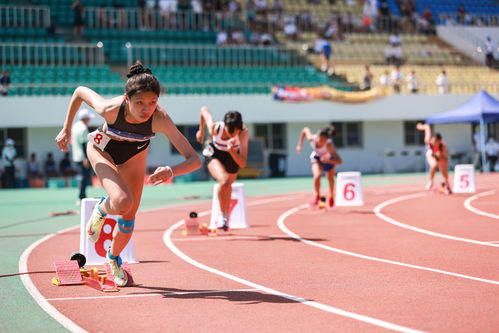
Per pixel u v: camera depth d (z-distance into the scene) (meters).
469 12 60.75
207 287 8.70
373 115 45.00
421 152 49.03
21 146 40.00
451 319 6.78
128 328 6.62
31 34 44.19
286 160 45.59
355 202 21.69
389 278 9.18
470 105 38.81
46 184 38.03
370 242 13.06
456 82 47.94
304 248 12.34
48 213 20.67
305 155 46.19
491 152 44.28
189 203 24.22
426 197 24.66
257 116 42.38
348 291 8.32
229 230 15.23
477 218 17.12
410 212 19.11
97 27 46.84
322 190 30.23
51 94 39.25
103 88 40.00
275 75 46.06
